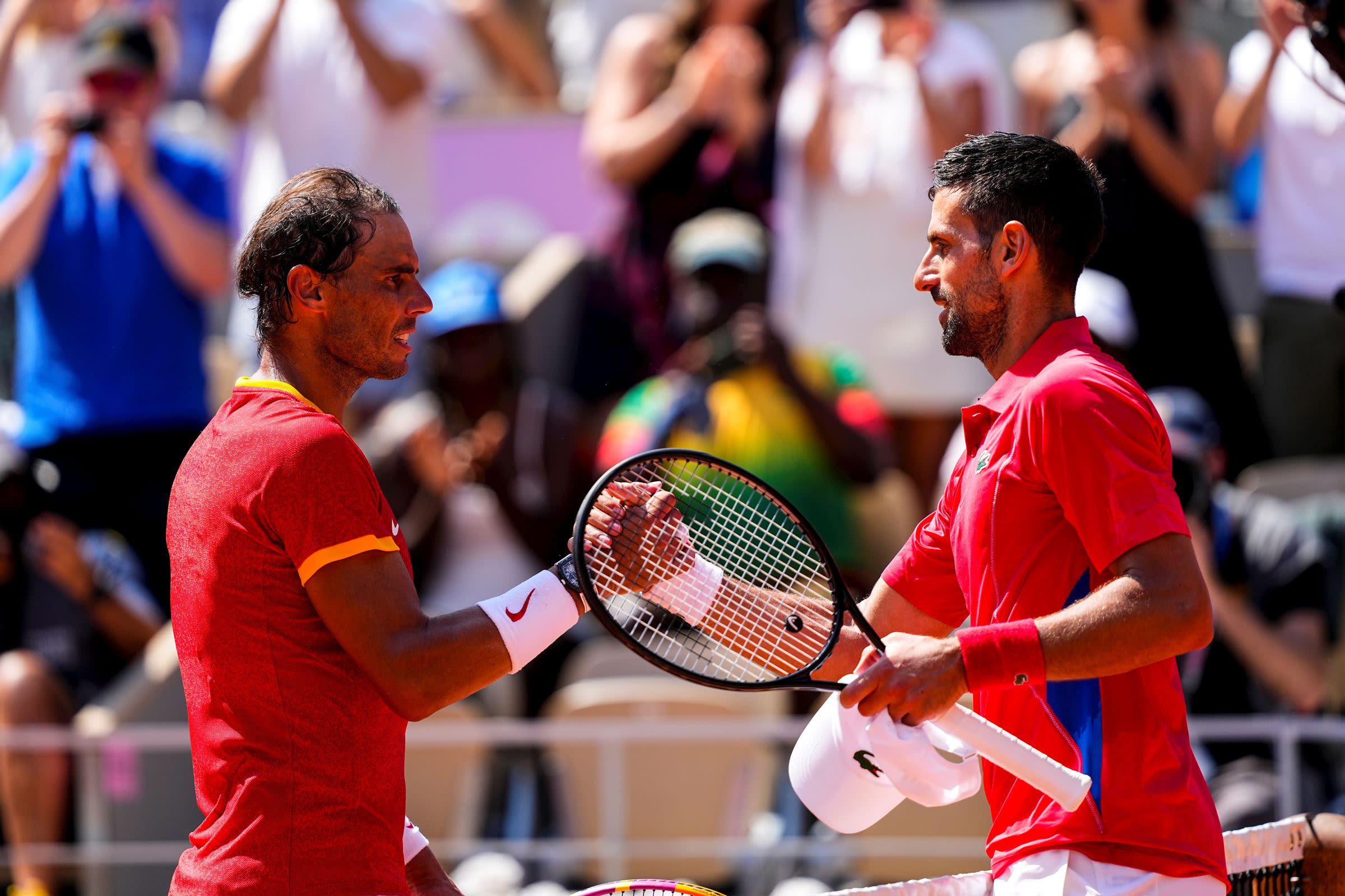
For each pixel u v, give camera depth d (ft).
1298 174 68.33
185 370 66.74
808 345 70.95
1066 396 25.98
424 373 76.43
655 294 72.79
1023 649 25.20
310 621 26.86
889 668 25.55
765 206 73.41
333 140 70.49
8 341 74.74
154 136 68.59
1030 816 27.14
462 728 53.47
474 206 79.56
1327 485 63.52
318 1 70.64
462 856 54.34
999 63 84.94
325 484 26.45
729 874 55.67
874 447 63.05
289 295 27.76
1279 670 51.06
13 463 59.67
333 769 26.76
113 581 61.52
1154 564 25.11
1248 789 48.14
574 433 63.67
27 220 64.75
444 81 82.38
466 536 61.41
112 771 54.70
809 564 30.71
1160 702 26.63
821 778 28.32
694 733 52.31
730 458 61.52
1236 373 66.44
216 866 26.61
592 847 54.70
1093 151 66.39
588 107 79.61
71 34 76.02
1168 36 68.64
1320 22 33.19
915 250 69.46
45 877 54.44
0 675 56.24
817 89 70.38
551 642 27.63
